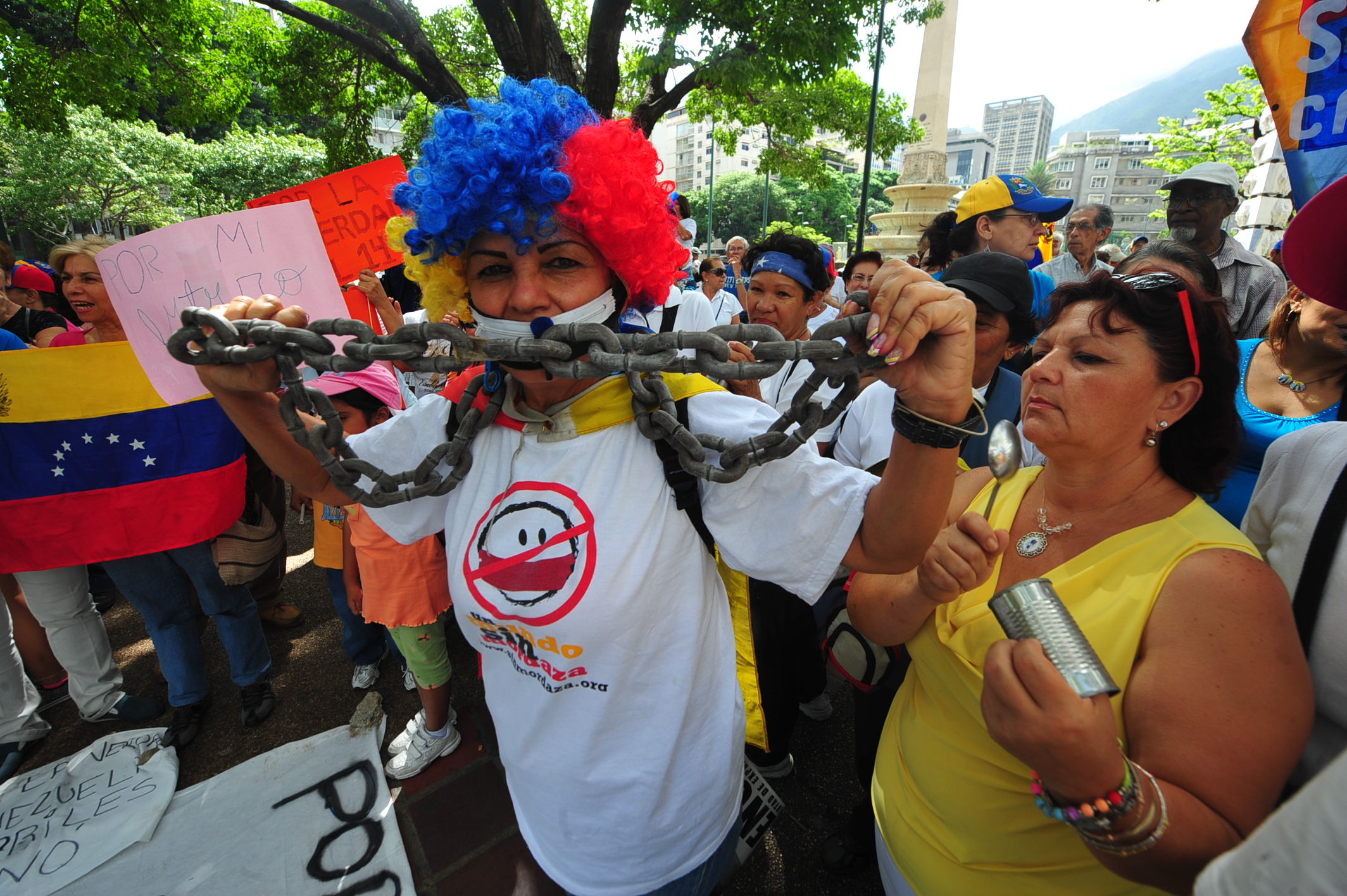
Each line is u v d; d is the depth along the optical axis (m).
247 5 8.32
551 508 0.99
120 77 8.38
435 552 2.23
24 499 2.24
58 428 2.23
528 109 0.93
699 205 63.97
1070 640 0.76
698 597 1.06
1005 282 1.91
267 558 2.53
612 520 0.97
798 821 2.12
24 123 8.15
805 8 6.66
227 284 1.52
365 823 2.17
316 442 0.94
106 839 2.11
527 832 1.30
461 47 9.27
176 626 2.49
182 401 1.50
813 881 1.93
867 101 11.77
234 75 8.86
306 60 8.39
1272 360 1.74
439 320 1.12
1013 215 3.39
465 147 0.90
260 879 2.00
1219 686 0.85
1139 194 104.38
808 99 9.76
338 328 0.85
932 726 1.21
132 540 2.33
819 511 0.92
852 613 1.35
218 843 2.11
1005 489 1.31
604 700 1.04
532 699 1.10
